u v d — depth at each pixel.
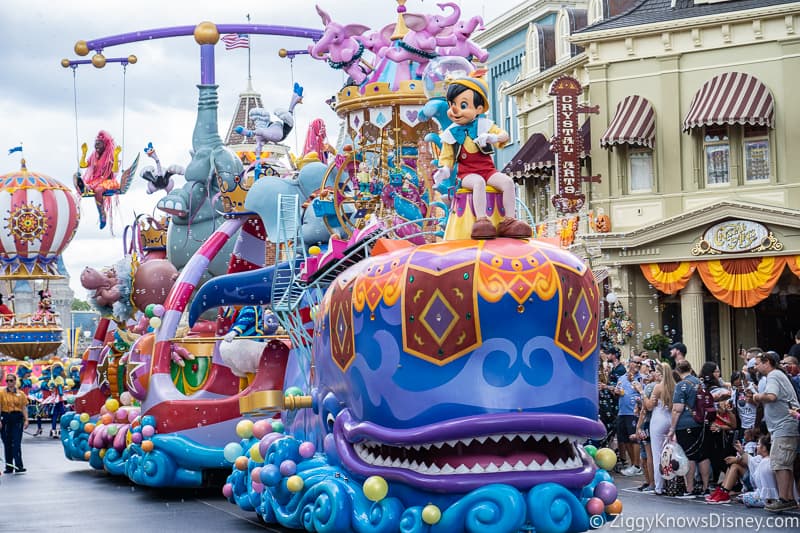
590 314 8.70
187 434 14.20
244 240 15.28
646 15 28.92
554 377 8.44
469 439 8.40
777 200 26.94
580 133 28.91
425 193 11.84
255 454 11.08
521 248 8.62
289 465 10.34
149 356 14.77
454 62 9.85
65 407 31.39
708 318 28.16
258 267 15.25
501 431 8.23
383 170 11.80
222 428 14.16
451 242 8.78
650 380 14.98
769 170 27.17
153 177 19.31
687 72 28.03
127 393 16.72
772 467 12.30
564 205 27.98
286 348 12.98
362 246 10.03
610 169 28.95
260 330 14.33
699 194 27.78
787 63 26.84
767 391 12.28
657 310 28.42
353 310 9.12
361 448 9.34
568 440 8.59
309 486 9.99
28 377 34.56
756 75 27.20
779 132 26.95
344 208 12.46
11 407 19.52
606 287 28.81
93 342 19.48
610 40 28.78
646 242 27.64
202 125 17.08
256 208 13.15
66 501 14.97
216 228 17.52
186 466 14.26
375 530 8.80
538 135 32.31
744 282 26.62
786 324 27.52
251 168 15.23
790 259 26.05
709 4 27.88
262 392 10.92
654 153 28.39
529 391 8.38
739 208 26.36
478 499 8.30
